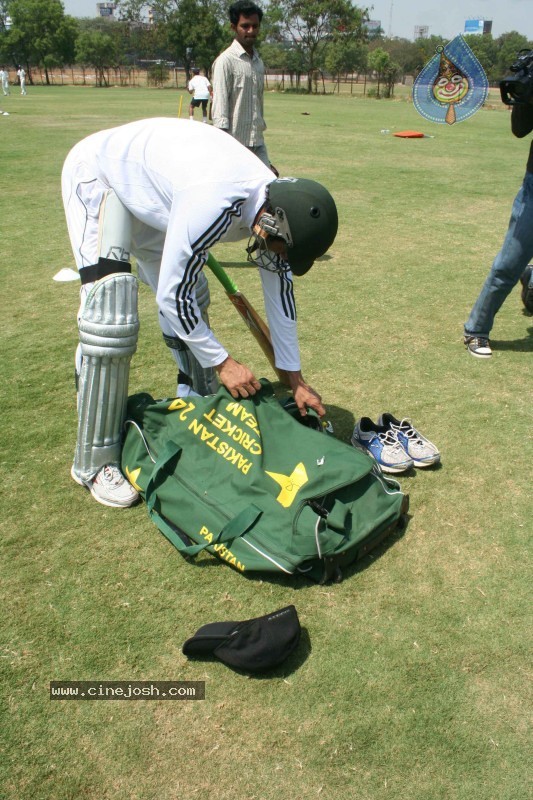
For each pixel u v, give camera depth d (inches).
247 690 74.2
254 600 85.7
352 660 77.6
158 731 69.7
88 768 66.1
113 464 105.3
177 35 1964.8
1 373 144.6
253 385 94.2
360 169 411.2
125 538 96.7
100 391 98.5
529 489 108.0
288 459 92.0
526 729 70.1
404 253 233.6
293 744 68.2
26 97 1325.0
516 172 412.8
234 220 84.3
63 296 191.3
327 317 175.5
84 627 81.7
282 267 91.7
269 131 631.8
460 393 137.4
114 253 95.3
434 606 85.3
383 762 66.6
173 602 85.4
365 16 1893.5
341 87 2162.9
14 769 65.9
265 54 2356.1
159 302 87.4
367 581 89.2
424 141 583.5
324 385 139.3
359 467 88.3
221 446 96.8
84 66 2502.5
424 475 111.3
